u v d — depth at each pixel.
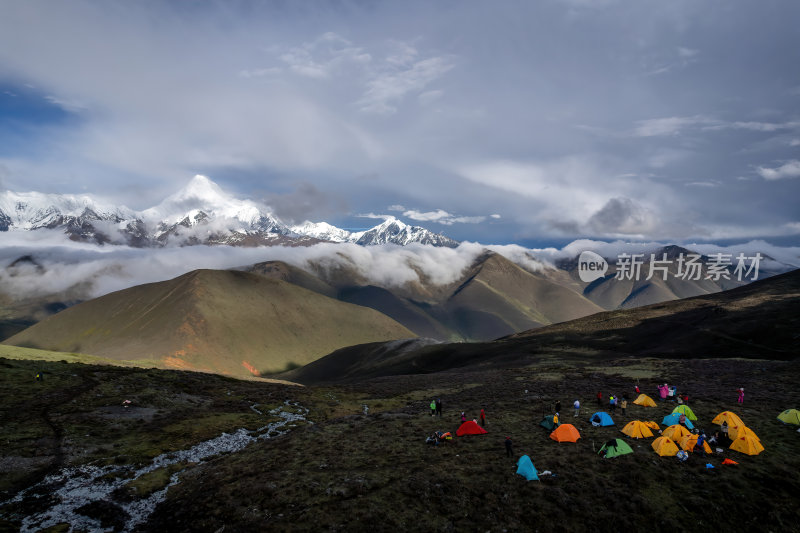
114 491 35.38
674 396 52.00
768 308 134.38
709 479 29.33
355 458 37.75
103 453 44.12
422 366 171.00
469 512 27.14
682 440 34.56
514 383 78.06
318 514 27.58
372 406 74.38
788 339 106.12
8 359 82.00
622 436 38.47
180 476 38.69
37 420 52.44
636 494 27.86
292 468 36.50
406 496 29.50
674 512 26.06
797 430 36.75
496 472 32.25
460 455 36.44
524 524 25.80
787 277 190.38
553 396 58.91
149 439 49.66
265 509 28.88
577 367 97.62
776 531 24.20
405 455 37.59
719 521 25.17
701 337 122.12
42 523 30.03
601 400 53.03
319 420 63.22
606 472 31.31
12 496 34.38
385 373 173.38
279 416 65.31
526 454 35.22
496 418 48.00
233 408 69.25
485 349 167.62
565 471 31.52
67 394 65.50
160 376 88.88
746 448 32.94
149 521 30.20
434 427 46.44
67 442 45.97
